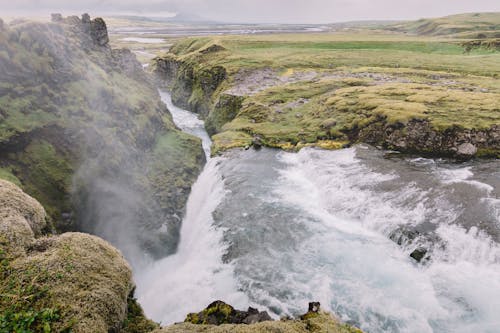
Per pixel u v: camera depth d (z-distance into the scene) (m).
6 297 10.50
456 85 53.47
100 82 36.72
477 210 23.62
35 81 29.27
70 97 31.41
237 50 100.44
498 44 89.56
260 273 21.06
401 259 21.02
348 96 51.75
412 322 16.17
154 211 31.22
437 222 23.06
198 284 22.27
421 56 84.25
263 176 34.81
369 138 40.03
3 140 24.00
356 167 33.59
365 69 71.31
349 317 16.80
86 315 10.54
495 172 30.03
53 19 41.66
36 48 31.12
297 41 116.69
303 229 25.17
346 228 24.97
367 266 20.55
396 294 18.03
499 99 42.72
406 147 36.91
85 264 12.30
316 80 65.75
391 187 28.53
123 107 37.44
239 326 11.52
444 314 16.47
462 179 28.80
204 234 27.69
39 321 10.02
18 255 12.08
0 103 25.80
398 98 47.28
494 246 20.12
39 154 26.00
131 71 51.69
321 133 43.16
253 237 24.83
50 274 11.44
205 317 15.00
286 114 51.25
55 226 23.73
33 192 24.03
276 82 68.12
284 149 41.44
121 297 12.12
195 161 40.59
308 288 19.20
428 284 18.56
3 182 15.43
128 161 32.84
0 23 29.05
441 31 160.62
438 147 35.47
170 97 93.75
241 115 53.66
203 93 76.88
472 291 17.67
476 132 34.69
